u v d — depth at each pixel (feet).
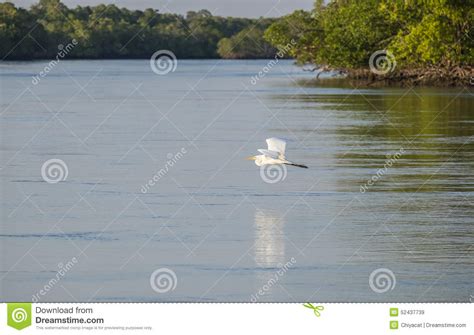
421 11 228.02
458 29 218.38
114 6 420.36
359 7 248.32
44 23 387.75
